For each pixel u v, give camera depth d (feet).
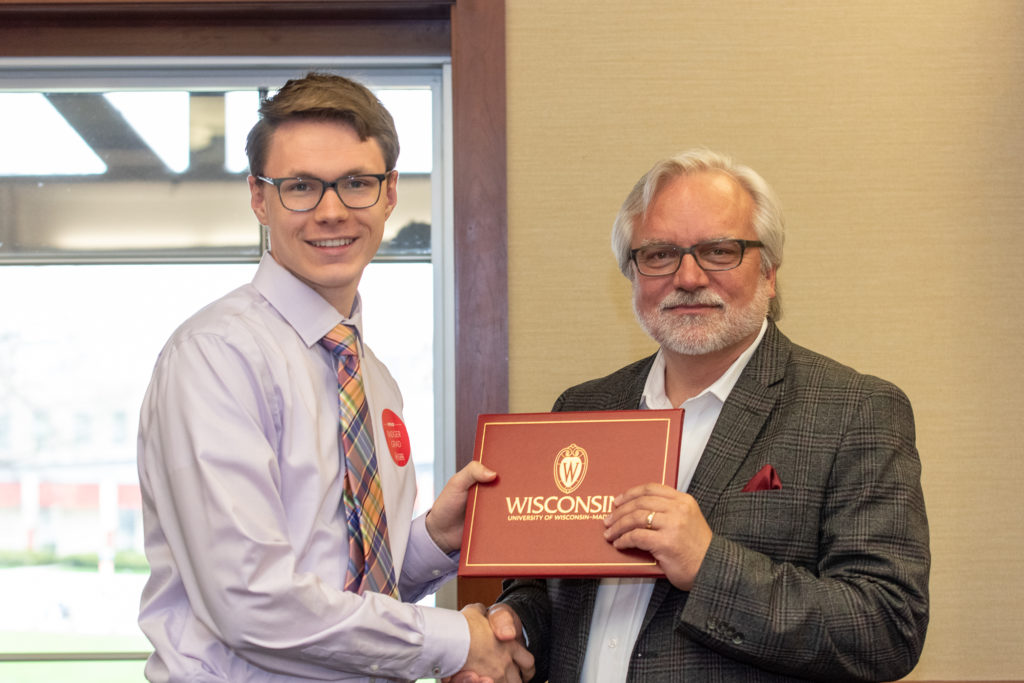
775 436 5.09
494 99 7.74
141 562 7.91
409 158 8.24
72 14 7.92
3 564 7.87
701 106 7.78
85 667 7.82
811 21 7.79
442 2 7.80
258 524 4.59
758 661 4.61
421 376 8.10
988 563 7.51
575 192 7.74
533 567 4.87
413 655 4.89
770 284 5.63
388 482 5.39
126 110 8.21
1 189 8.14
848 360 7.64
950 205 7.69
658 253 5.38
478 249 7.68
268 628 4.54
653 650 4.90
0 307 8.04
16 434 7.94
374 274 8.14
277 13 7.96
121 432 7.99
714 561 4.60
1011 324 7.63
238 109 8.22
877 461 4.88
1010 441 7.56
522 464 5.21
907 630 4.67
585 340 7.69
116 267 8.10
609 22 7.81
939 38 7.77
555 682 5.37
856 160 7.73
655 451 5.04
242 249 8.14
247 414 4.72
